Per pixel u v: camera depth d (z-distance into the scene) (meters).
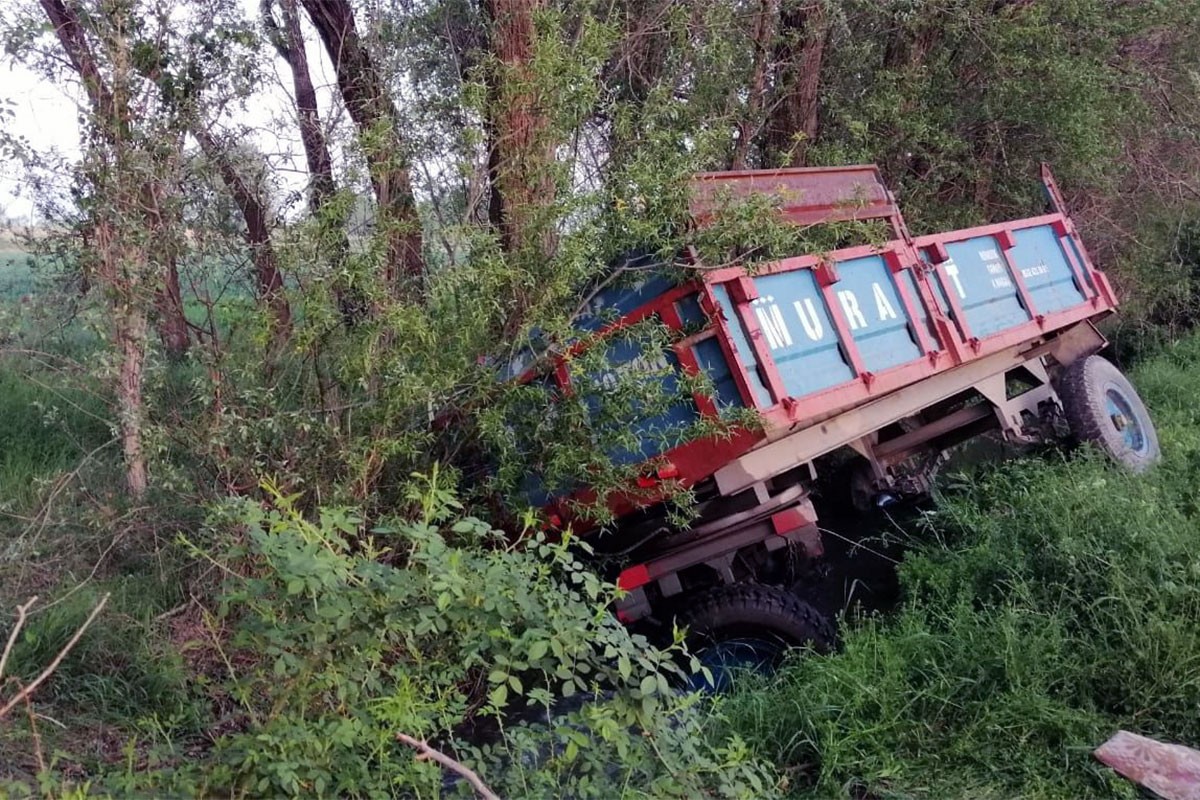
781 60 9.58
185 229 5.48
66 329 5.62
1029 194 10.80
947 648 4.83
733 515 5.40
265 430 5.04
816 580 6.20
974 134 10.66
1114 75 10.60
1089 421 7.18
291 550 3.24
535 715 4.75
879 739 4.34
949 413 7.39
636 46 8.27
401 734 3.31
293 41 6.44
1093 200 11.64
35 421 7.36
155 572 5.39
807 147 9.62
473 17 6.88
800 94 9.66
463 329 5.01
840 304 5.66
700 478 5.04
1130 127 11.27
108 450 6.57
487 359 5.29
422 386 4.81
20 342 5.51
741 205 5.25
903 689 4.58
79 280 5.38
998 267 7.22
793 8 9.29
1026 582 5.14
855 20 10.09
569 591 3.58
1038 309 7.52
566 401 5.07
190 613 5.16
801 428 5.46
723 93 8.75
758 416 4.78
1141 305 12.27
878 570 6.52
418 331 4.84
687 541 5.42
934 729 4.41
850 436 5.77
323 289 4.93
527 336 5.10
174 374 5.40
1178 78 11.35
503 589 3.42
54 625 4.62
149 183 5.32
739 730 4.52
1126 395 7.73
